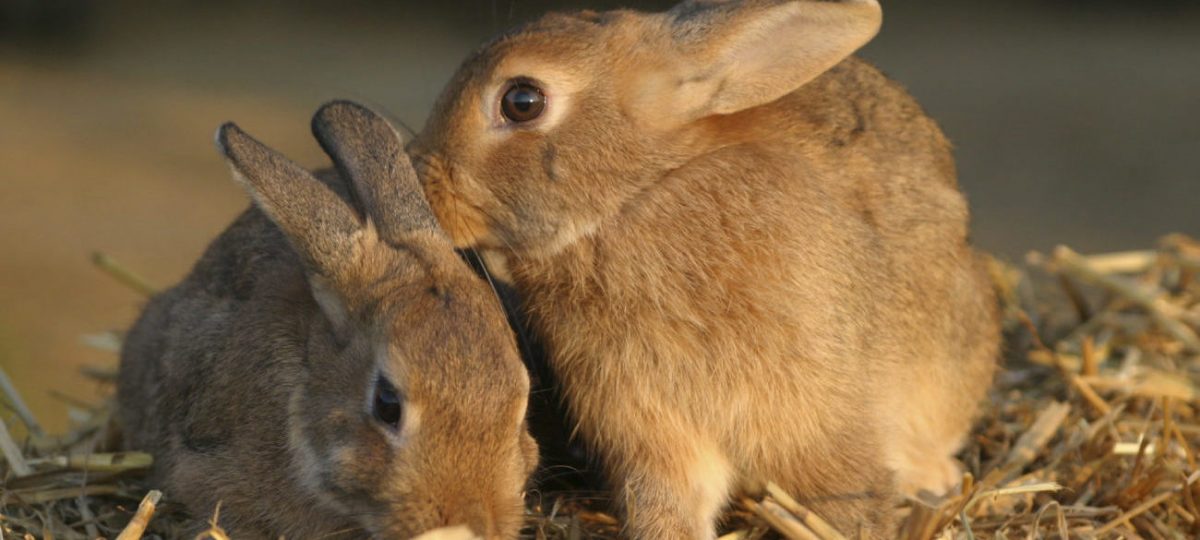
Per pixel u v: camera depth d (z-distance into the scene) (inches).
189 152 1317.7
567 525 370.3
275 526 352.5
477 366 313.6
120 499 395.9
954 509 368.8
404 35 1747.0
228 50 1704.0
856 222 382.6
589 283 368.8
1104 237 995.3
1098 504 398.6
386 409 317.1
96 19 1808.6
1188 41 1638.8
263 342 358.0
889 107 423.5
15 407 476.4
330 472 328.2
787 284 363.6
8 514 381.4
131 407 435.8
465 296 330.6
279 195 346.3
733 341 363.3
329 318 343.6
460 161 369.1
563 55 368.5
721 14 377.1
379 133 371.9
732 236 363.9
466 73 374.9
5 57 1673.2
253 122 1362.0
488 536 307.1
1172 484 395.9
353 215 349.1
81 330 843.4
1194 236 994.7
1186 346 502.6
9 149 1295.5
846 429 372.2
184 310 406.9
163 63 1654.8
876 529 374.9
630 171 370.0
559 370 379.2
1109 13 1765.5
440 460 309.3
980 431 452.8
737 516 390.3
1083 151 1240.8
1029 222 1038.4
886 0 1835.6
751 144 382.9
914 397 415.8
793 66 384.2
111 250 1019.9
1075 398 460.4
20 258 991.6
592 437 379.6
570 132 366.9
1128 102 1390.3
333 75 1557.6
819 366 365.7
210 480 359.3
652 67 375.2
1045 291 583.8
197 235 1069.1
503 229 372.5
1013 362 507.8
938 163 430.3
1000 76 1507.1
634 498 371.9
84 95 1514.5
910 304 404.2
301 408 343.6
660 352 365.4
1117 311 534.6
